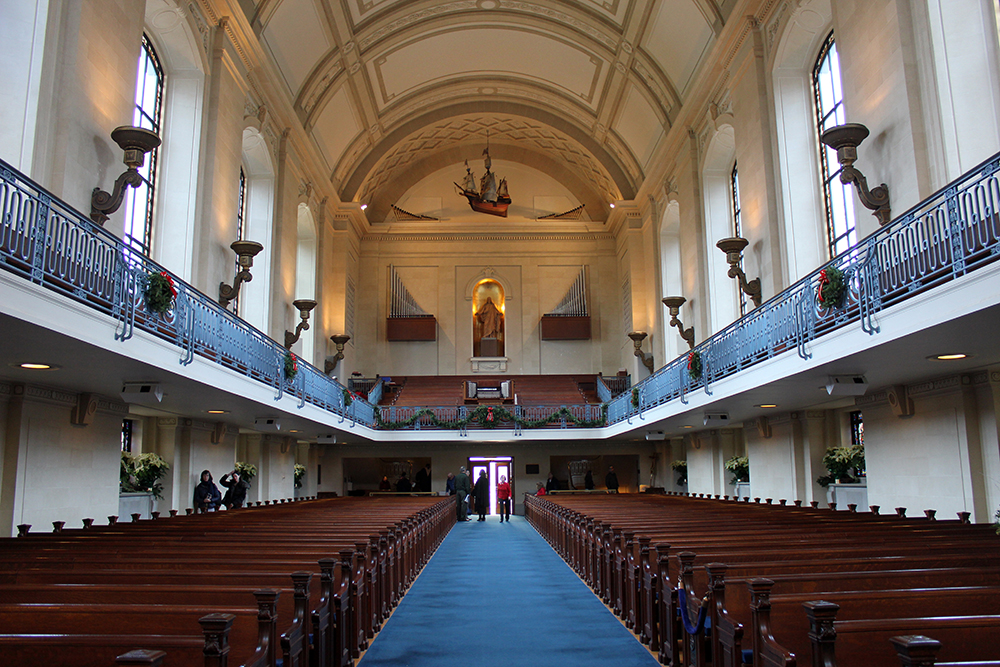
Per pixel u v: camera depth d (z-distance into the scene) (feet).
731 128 58.85
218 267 49.11
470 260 103.91
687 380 52.03
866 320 28.53
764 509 40.91
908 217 28.43
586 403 89.86
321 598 18.06
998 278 21.70
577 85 84.02
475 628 25.09
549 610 28.04
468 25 77.82
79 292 25.70
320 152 78.13
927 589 14.33
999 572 16.29
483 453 86.07
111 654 11.33
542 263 104.06
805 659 13.92
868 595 14.10
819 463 48.16
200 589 15.02
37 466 33.81
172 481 48.14
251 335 43.62
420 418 78.69
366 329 101.40
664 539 24.02
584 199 105.29
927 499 35.94
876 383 37.42
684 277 69.21
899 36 34.22
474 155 106.01
